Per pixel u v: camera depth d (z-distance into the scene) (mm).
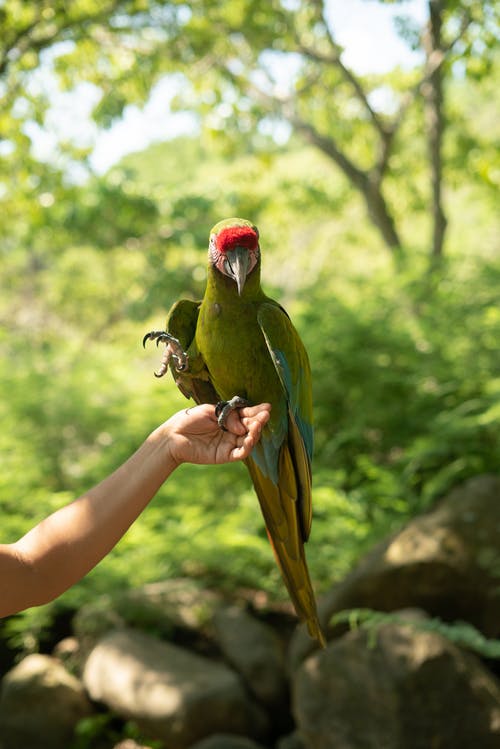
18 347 7988
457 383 5059
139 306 9742
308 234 14477
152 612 4668
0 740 4230
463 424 4426
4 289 17453
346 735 3426
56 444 6484
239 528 5020
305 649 4008
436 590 3795
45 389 6695
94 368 7160
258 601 4914
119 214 9367
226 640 4414
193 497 5500
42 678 4344
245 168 11938
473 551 3812
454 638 3205
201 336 1892
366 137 11523
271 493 1886
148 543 4852
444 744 3254
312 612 1835
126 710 4117
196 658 4328
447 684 3328
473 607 3807
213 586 5055
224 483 5559
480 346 5223
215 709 3896
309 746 3574
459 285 5859
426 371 5141
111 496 1410
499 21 7711
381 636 3479
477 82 8242
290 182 12047
